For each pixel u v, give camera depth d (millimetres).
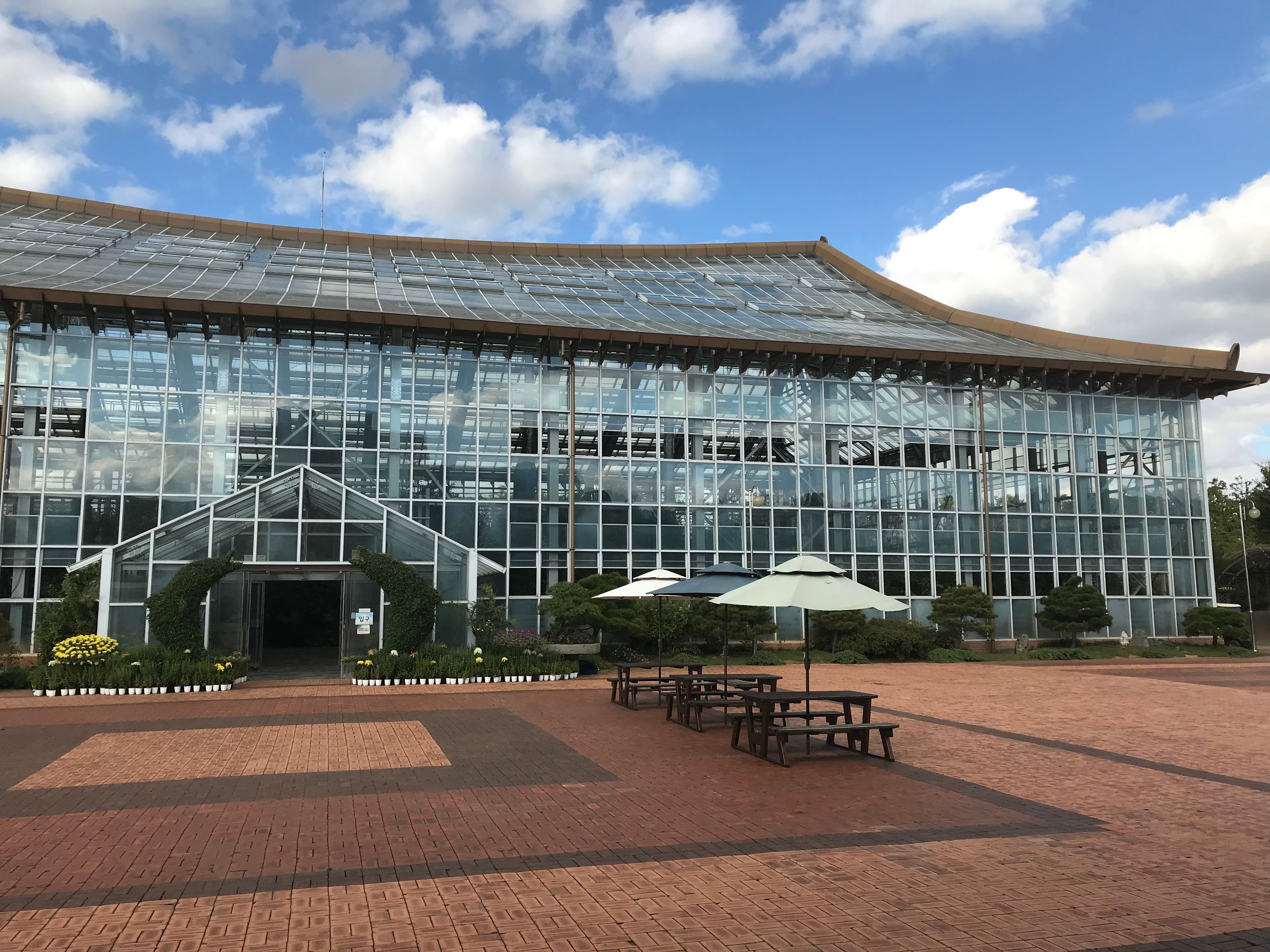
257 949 5359
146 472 25828
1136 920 5926
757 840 7898
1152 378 36594
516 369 30078
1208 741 13516
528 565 29156
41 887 6535
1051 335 39906
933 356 33594
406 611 21906
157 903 6176
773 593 13094
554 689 20297
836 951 5402
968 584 33938
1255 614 44156
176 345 26688
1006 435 35375
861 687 21469
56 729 14234
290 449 27266
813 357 32938
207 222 44969
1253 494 62531
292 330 27828
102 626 20672
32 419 25219
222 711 16469
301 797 9523
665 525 30844
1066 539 35469
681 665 18828
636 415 31172
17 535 24609
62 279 27781
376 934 5602
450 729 14367
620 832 8141
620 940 5527
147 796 9555
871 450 33625
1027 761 11852
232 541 22000
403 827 8273
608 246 52000
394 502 28109
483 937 5574
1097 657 31828
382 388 28562
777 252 57562
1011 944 5496
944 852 7523
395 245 47781
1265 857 7422
